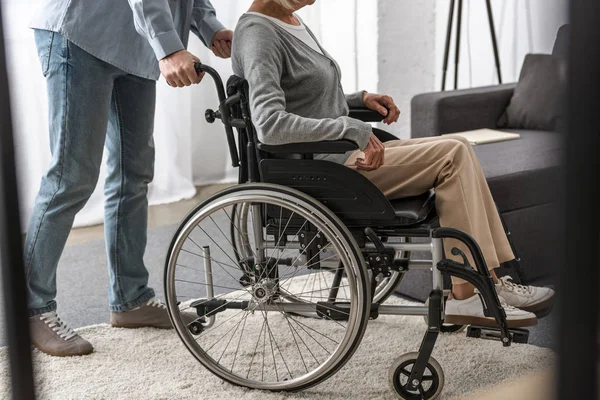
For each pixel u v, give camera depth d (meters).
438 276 1.73
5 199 0.67
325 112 1.89
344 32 3.65
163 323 2.26
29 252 2.06
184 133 3.64
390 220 1.75
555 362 0.56
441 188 1.80
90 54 1.97
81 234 3.26
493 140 2.84
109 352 2.11
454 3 3.62
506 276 1.97
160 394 1.85
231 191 1.78
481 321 1.83
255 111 1.72
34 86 3.11
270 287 1.86
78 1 1.93
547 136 2.91
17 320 0.71
